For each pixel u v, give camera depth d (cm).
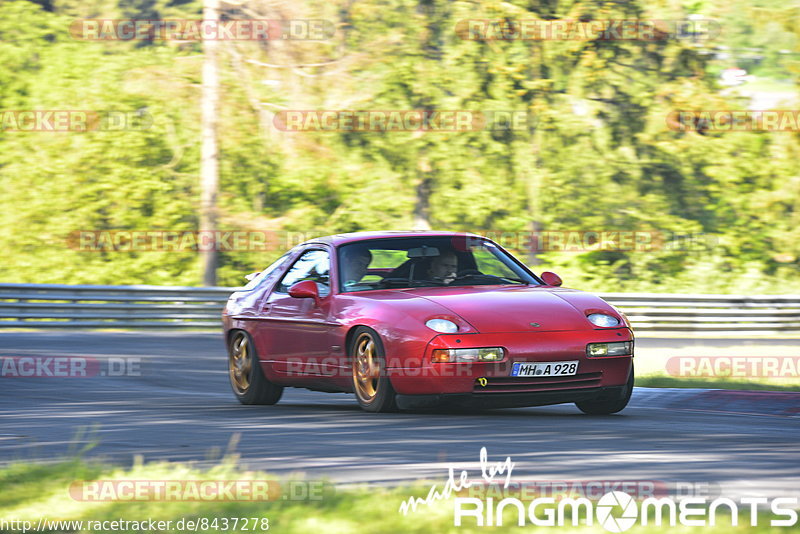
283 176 7681
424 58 6981
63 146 8206
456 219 7594
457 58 7012
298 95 6831
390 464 1203
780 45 6844
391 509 864
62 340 4094
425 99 7038
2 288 4869
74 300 5025
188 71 6906
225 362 3350
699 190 7581
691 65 6981
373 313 1806
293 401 2269
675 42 6912
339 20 6844
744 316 5400
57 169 8131
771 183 7562
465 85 7044
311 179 7706
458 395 1697
